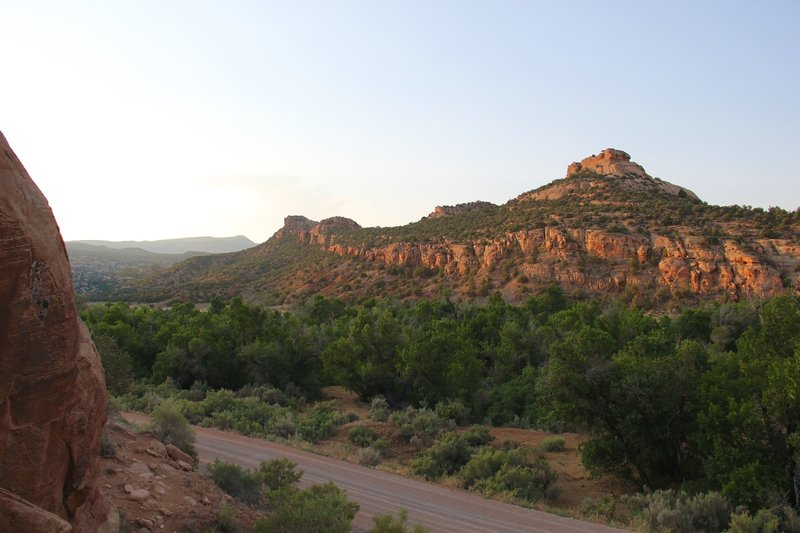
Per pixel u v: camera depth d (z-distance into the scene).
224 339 37.25
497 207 145.50
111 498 8.00
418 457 20.55
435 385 30.97
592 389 18.55
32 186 5.02
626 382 17.84
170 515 8.10
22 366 4.73
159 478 9.38
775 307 19.58
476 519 12.99
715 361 20.16
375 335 34.03
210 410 23.98
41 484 5.05
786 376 14.97
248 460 16.02
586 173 137.12
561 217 106.31
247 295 138.00
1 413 4.59
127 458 9.86
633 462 18.08
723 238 85.81
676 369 17.94
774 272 75.50
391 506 13.41
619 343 30.42
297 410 29.06
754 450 14.98
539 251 98.38
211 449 16.92
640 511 14.40
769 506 13.47
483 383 34.09
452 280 106.44
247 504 10.41
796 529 12.35
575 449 22.45
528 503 14.98
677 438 17.70
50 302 4.96
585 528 12.96
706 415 16.47
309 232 191.00
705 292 78.31
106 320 43.81
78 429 5.53
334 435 23.41
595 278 87.50
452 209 168.62
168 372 33.69
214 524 8.41
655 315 72.31
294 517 7.85
